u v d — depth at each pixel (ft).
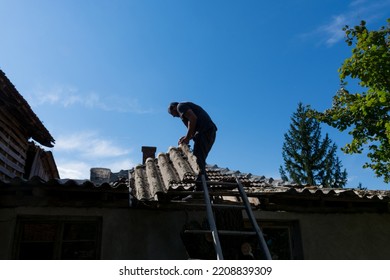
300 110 120.06
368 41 32.40
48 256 16.62
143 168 24.66
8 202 16.30
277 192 17.99
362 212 21.79
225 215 14.62
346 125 38.78
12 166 29.27
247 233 12.93
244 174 24.67
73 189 15.98
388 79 32.32
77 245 17.11
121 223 17.51
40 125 31.55
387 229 21.65
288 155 116.78
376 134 36.04
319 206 21.06
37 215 16.56
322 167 112.16
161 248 17.49
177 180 19.79
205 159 16.81
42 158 39.34
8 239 15.76
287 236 20.56
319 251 19.93
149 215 18.15
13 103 26.43
